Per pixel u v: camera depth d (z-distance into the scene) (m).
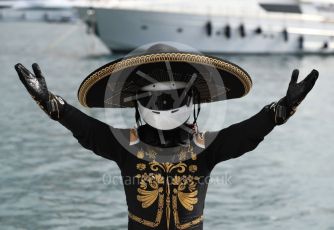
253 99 71.56
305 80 12.38
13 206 31.36
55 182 35.69
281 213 31.20
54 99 12.82
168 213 13.40
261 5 123.12
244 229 28.88
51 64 107.94
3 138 47.62
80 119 13.17
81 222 29.28
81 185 35.00
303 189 35.34
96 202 32.03
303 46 127.38
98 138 13.35
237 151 13.23
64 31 198.50
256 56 123.62
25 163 40.03
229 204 32.31
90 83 13.26
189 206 13.44
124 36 114.12
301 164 41.16
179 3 116.25
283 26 125.38
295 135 51.47
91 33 125.38
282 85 86.81
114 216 30.19
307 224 29.81
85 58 117.12
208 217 30.34
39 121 55.03
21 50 132.12
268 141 48.28
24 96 70.62
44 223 29.23
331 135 52.12
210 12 118.31
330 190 35.25
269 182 36.56
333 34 128.75
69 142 46.28
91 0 114.44
